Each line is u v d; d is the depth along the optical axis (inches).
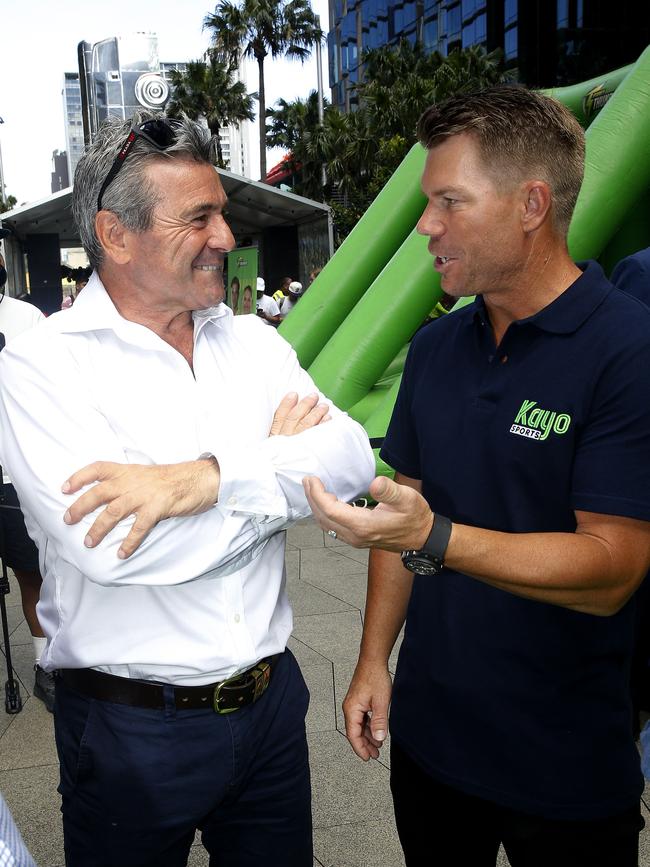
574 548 49.8
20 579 119.9
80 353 56.5
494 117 50.3
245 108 1583.4
